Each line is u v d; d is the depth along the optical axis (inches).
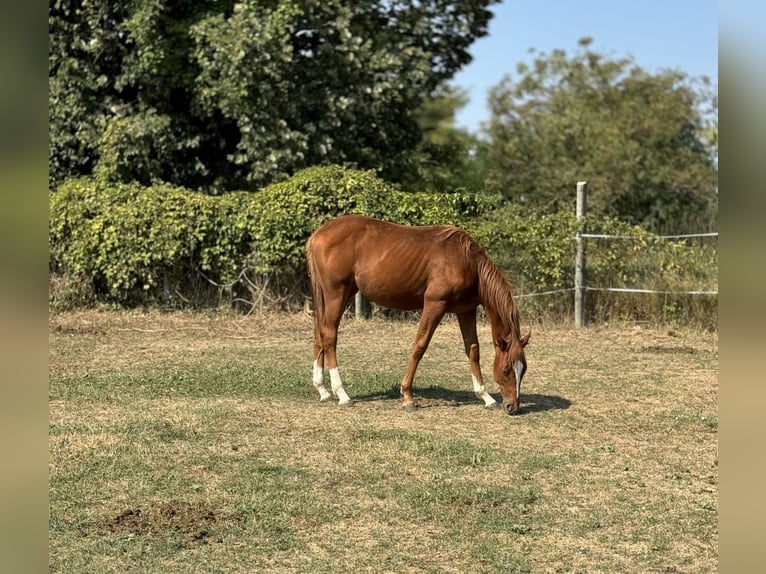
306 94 663.8
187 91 666.2
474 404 325.7
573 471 245.3
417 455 255.4
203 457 249.3
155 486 223.8
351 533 196.5
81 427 277.1
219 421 290.5
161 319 522.3
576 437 281.6
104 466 239.1
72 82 652.7
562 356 428.8
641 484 235.1
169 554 182.9
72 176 674.8
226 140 695.1
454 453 258.5
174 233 534.0
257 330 497.4
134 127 622.2
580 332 495.5
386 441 269.4
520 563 181.8
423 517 206.7
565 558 185.5
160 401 319.9
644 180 979.3
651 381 372.8
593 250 515.5
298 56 695.1
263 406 313.9
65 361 398.0
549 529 201.8
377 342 465.1
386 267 305.1
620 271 516.4
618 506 217.9
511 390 301.0
